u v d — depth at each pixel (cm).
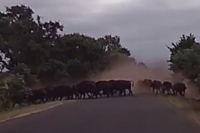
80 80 6781
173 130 1612
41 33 6544
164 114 2189
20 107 3222
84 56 7219
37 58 6244
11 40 6325
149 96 3969
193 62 3134
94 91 4325
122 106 2702
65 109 2616
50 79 6284
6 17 6506
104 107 2650
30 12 6688
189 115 2173
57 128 1712
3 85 3538
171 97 3747
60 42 6956
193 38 4978
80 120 1966
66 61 6969
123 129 1636
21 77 3841
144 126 1719
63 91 4209
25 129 1731
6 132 1678
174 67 4319
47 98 4112
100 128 1675
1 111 2970
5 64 6353
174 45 5066
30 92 3828
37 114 2383
